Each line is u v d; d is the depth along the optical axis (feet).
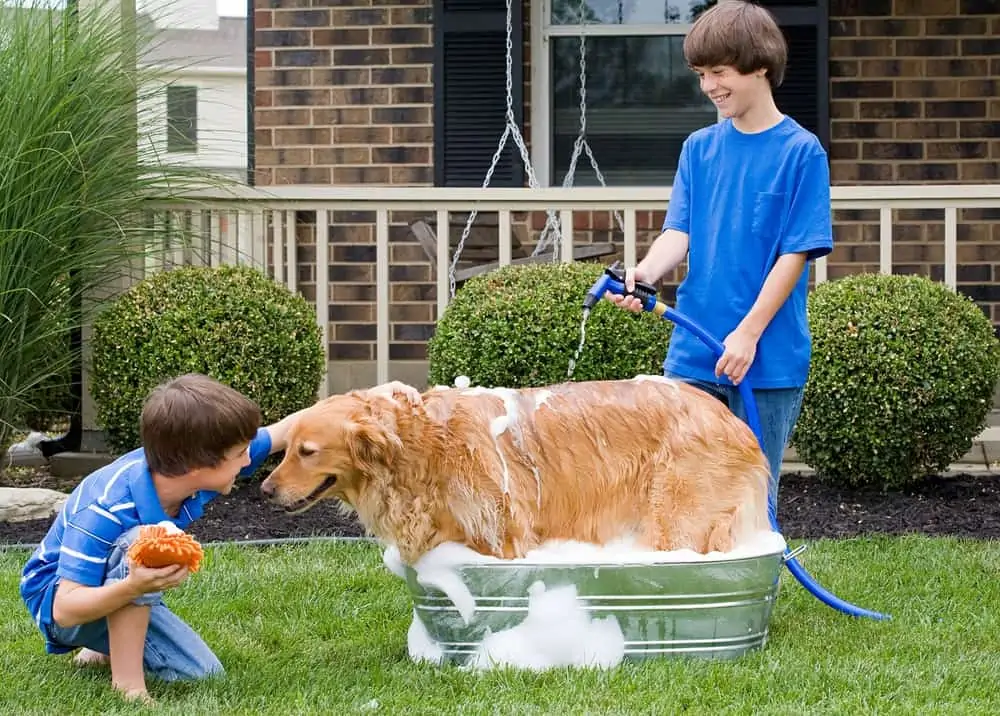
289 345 18.99
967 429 18.21
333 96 26.12
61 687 10.16
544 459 10.57
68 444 22.45
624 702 9.58
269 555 15.21
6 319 18.07
